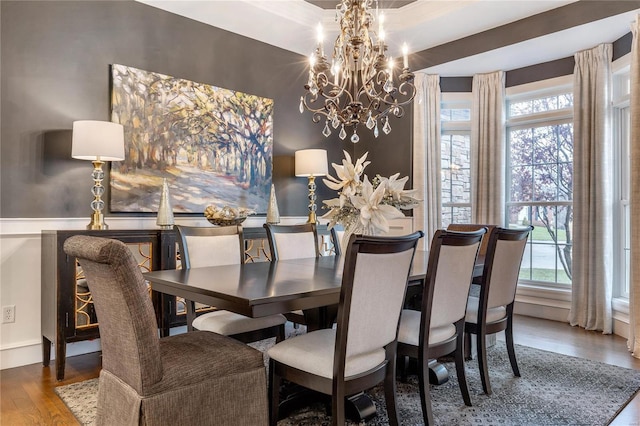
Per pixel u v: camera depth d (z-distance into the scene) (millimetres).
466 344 3125
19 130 3037
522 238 2701
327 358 1768
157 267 3246
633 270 3354
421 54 4902
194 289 1924
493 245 2467
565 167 4547
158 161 3713
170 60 3850
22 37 3057
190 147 3930
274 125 4715
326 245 4633
